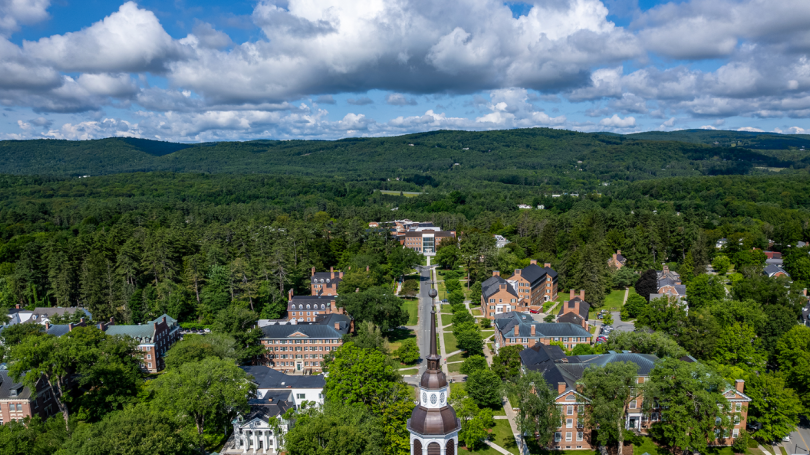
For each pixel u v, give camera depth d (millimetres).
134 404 99125
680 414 80562
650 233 199875
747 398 85750
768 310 120625
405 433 82562
